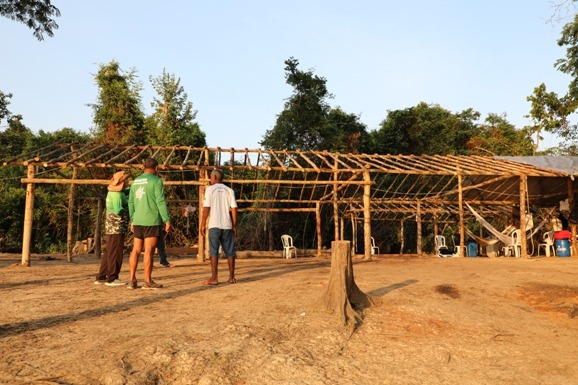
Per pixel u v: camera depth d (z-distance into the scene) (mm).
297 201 20266
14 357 3475
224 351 3668
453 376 3422
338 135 29766
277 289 6812
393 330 4621
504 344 4309
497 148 33375
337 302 5160
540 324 5180
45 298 6023
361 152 33062
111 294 6398
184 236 22734
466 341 4359
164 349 3648
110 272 7391
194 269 10656
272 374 3293
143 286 6973
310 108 29188
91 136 28109
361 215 25734
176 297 6152
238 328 4391
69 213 14961
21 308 5312
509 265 11758
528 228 17438
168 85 28969
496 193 20203
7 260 14500
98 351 3625
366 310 5348
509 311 5801
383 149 35125
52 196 28766
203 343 3879
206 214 7609
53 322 4613
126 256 17750
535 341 4453
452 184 25250
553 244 17391
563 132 27016
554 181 18219
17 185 30703
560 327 5074
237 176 24391
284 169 14430
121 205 7527
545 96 27391
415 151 36219
